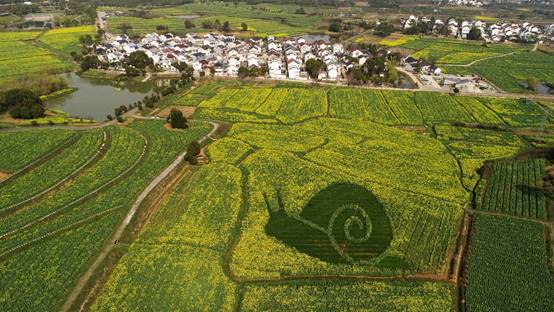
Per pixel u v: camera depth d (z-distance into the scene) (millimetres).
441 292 62531
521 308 59438
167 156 104125
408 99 152250
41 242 72500
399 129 124500
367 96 155125
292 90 161750
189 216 80750
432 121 132250
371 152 107062
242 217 80812
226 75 183625
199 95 157000
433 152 108188
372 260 69250
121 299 61000
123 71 192750
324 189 89125
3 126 123938
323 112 138625
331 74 179500
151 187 89812
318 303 60219
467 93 160250
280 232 76000
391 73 173625
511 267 67062
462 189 90188
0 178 94125
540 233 75438
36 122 126875
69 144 111250
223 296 61594
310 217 80062
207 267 67250
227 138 114938
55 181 92938
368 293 62219
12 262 67625
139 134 118250
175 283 63875
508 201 85500
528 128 126375
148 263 67938
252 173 95875
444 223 78500
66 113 141625
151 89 173750
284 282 64625
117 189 88875
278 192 88562
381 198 85750
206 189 89875
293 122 130375
